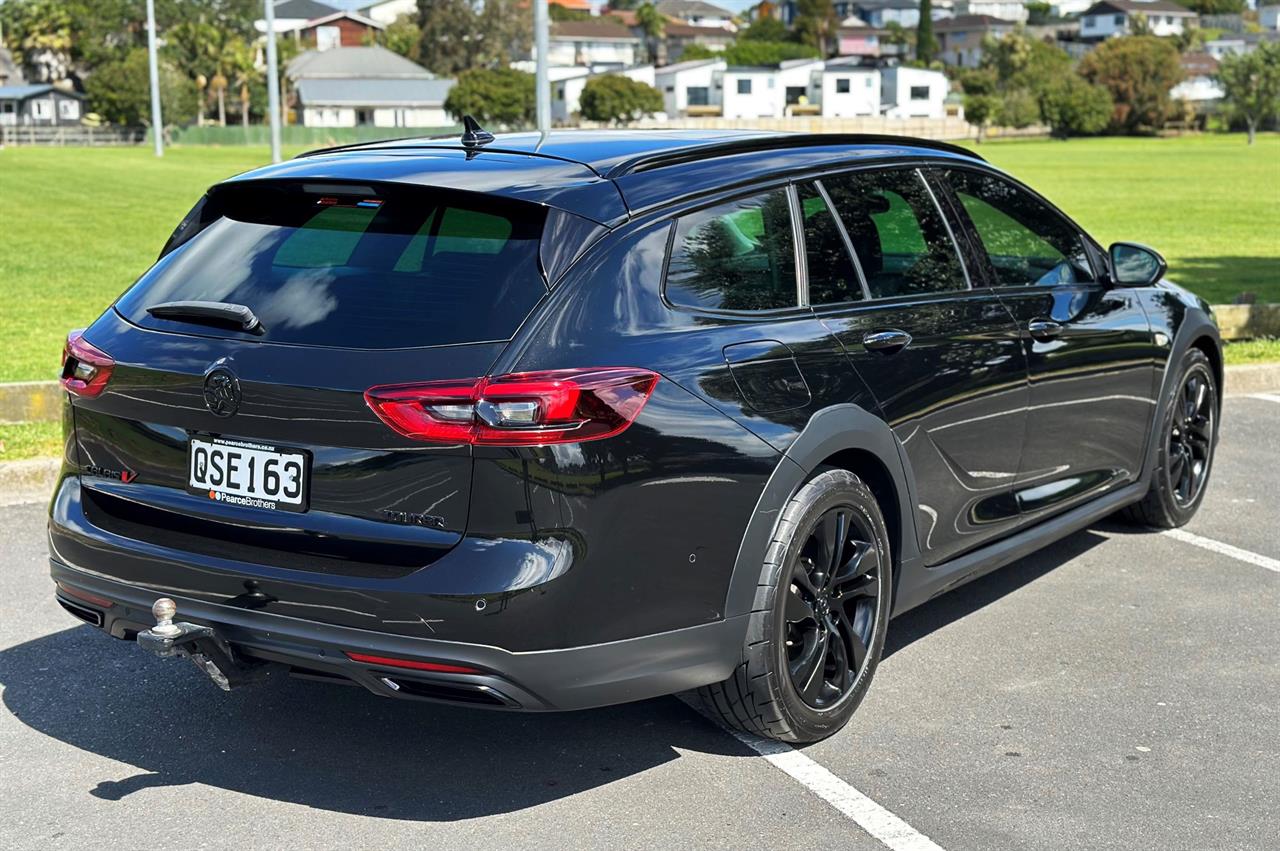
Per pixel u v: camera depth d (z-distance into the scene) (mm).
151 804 3660
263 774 3840
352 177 3695
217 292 3666
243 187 3859
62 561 3832
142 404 3654
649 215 3670
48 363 10945
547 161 3814
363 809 3629
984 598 5391
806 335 3932
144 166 57938
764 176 4059
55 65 144000
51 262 20453
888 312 4246
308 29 159750
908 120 115625
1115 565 5797
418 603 3260
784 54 161250
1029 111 114375
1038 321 4887
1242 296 11477
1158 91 113938
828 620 4020
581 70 125812
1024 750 4008
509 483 3250
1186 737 4105
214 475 3559
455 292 3416
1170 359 5836
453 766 3891
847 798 3697
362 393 3314
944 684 4512
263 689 4453
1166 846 3447
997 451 4711
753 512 3668
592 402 3320
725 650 3693
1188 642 4906
